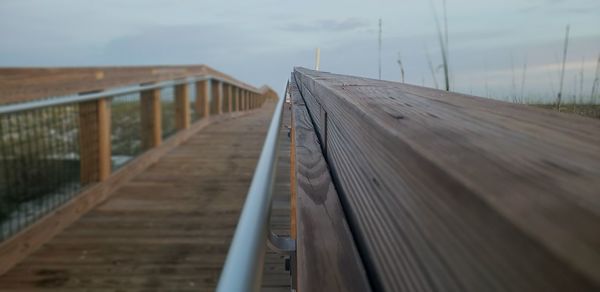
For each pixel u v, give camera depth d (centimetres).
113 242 241
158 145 456
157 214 286
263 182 65
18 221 234
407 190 36
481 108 54
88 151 312
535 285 18
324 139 102
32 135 275
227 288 38
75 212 274
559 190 22
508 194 22
